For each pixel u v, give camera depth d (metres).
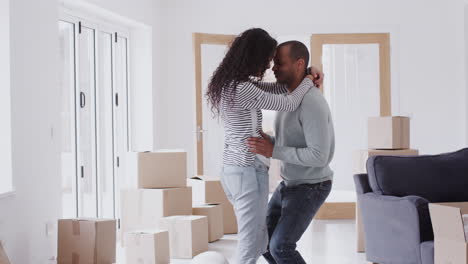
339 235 5.75
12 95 4.02
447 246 3.04
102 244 4.18
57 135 4.72
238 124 2.70
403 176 4.02
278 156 2.71
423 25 7.25
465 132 7.09
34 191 4.32
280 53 2.90
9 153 4.00
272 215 3.03
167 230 4.67
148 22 6.84
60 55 5.46
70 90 5.61
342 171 7.20
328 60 7.11
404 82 7.29
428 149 7.29
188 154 7.45
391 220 3.76
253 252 2.68
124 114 6.89
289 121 2.87
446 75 7.24
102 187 6.08
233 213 6.03
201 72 6.99
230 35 7.09
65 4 5.39
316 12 7.32
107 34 6.44
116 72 6.66
